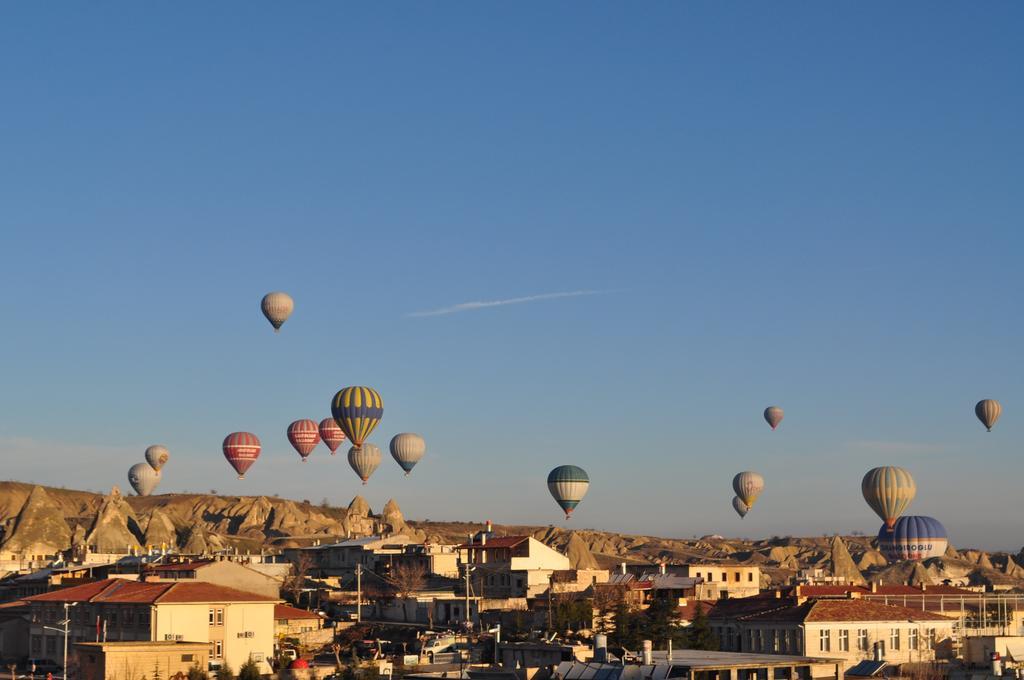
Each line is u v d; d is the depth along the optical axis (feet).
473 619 625.41
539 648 449.48
